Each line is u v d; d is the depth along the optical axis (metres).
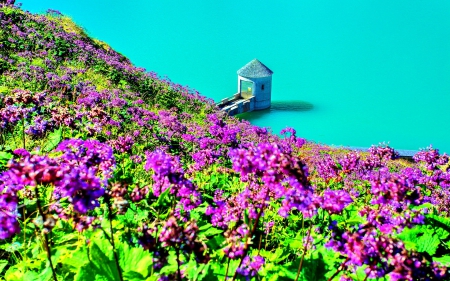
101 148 5.20
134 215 5.98
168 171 4.39
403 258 3.27
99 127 10.14
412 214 4.16
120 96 20.28
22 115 8.16
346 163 8.25
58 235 5.18
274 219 7.09
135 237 5.17
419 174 9.08
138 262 4.54
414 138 107.44
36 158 3.25
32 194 5.58
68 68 20.97
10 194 3.38
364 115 126.12
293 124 82.06
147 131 14.35
